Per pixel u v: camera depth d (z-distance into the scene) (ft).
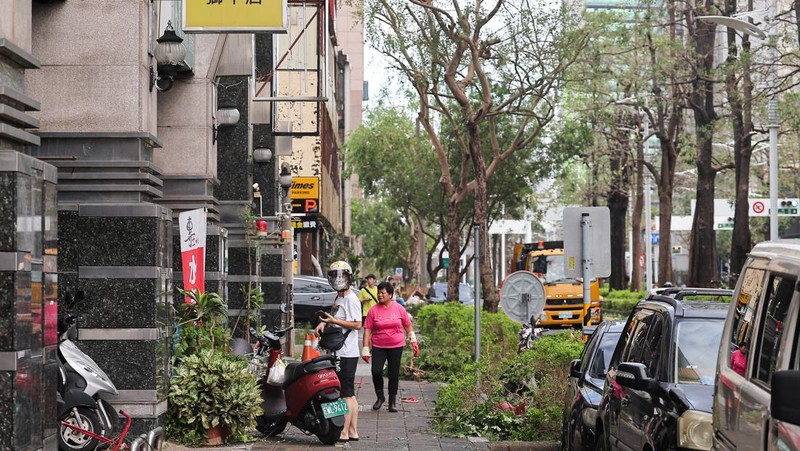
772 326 18.80
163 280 41.98
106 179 41.91
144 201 42.91
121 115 42.32
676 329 29.45
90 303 40.93
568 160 164.66
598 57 107.14
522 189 160.86
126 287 40.91
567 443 39.24
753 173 199.82
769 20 108.68
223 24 45.80
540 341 51.29
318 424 44.60
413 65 99.71
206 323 49.03
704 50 125.49
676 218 274.98
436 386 72.33
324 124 174.60
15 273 26.58
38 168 28.22
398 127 185.88
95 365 36.63
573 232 53.16
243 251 72.23
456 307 94.12
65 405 34.32
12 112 27.66
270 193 91.09
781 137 173.37
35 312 27.89
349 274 47.47
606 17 107.04
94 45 42.45
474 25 93.86
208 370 43.19
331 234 214.28
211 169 58.44
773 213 119.14
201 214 49.37
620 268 201.16
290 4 76.18
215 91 60.29
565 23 96.94
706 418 25.55
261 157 88.43
